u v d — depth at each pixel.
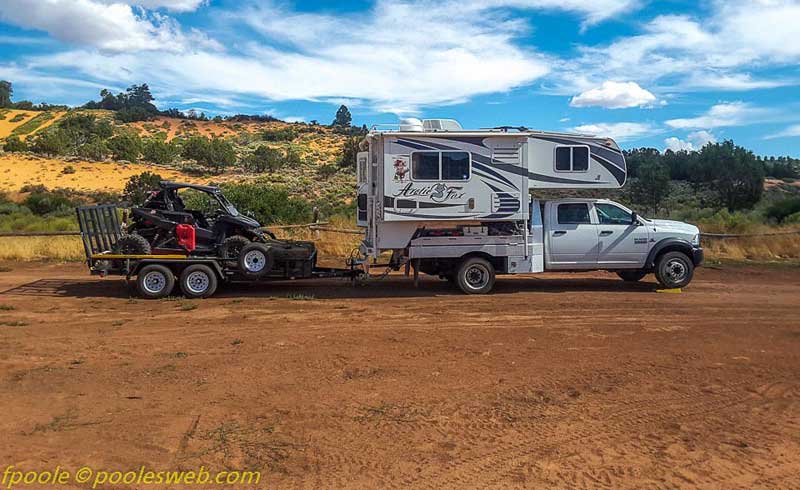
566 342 8.18
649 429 5.28
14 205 39.28
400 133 11.54
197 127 119.62
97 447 4.95
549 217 12.20
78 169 69.19
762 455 4.77
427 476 4.46
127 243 11.81
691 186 38.25
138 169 72.00
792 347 7.83
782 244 18.27
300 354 7.64
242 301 11.34
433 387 6.37
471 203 11.73
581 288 12.74
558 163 11.98
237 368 7.05
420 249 11.88
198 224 12.52
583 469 4.57
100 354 7.69
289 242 13.04
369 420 5.48
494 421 5.46
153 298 11.63
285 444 5.00
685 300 11.18
